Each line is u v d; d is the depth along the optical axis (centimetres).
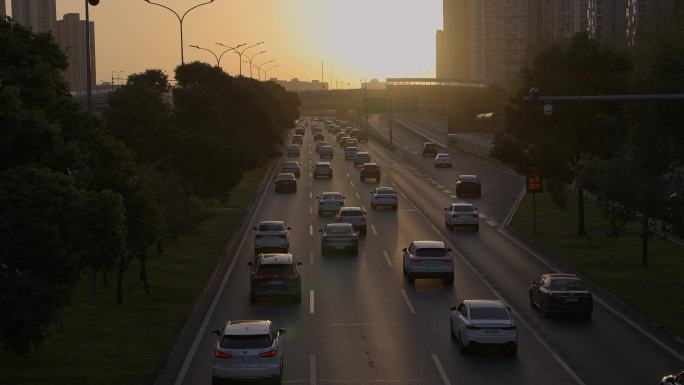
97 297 3909
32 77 2700
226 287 4216
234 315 3566
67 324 3344
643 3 17538
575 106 5975
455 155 14238
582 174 4881
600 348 2977
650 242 5581
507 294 3984
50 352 2912
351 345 3031
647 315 3475
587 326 3341
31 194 2216
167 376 2644
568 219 6756
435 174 10850
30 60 2892
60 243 2211
